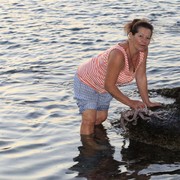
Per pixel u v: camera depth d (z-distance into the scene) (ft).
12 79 24.08
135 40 16.28
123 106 20.20
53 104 20.63
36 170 15.35
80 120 19.04
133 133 17.67
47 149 16.72
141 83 17.83
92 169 15.40
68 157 16.17
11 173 15.16
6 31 35.94
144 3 46.91
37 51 29.71
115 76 16.60
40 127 18.42
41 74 24.82
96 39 32.35
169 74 24.17
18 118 19.25
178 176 14.88
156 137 17.20
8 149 16.71
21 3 49.62
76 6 46.78
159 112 17.70
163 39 31.17
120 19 39.42
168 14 40.81
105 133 17.92
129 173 15.14
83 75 17.58
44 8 46.26
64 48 30.27
